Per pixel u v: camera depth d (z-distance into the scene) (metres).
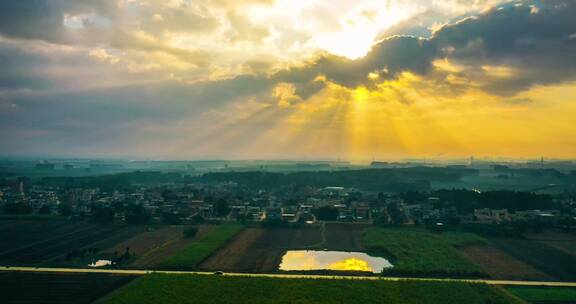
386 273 167.62
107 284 152.88
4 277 160.50
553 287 153.75
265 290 143.50
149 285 147.00
